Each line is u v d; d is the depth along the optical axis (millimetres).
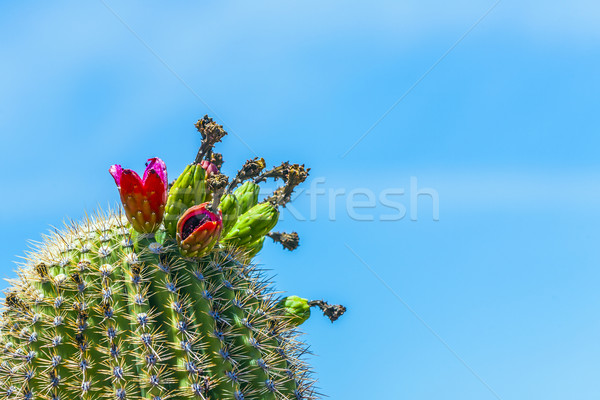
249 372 1646
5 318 1664
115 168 1673
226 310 1662
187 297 1642
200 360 1615
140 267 1640
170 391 1605
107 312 1623
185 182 1663
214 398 1621
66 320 1630
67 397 1611
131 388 1604
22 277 1679
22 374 1619
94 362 1617
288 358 1705
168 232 1673
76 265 1654
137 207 1644
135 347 1615
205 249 1650
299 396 1686
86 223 1693
